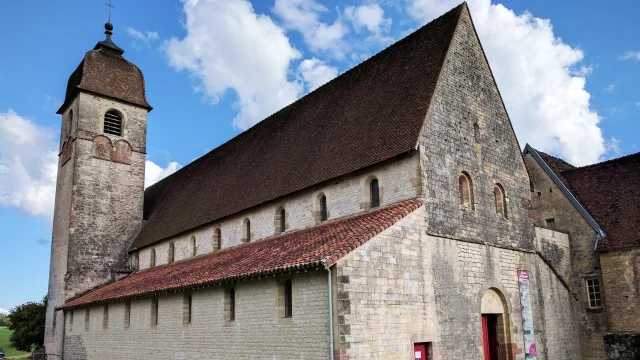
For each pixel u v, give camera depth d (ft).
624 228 87.25
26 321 172.76
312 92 105.29
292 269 58.03
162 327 86.07
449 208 70.95
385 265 60.13
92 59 139.13
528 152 103.50
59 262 129.80
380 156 72.33
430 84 75.72
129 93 141.59
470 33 84.48
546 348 80.07
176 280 84.99
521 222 83.71
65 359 119.55
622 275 84.74
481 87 83.56
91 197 130.52
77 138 131.23
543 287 83.35
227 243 98.02
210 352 73.87
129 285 106.01
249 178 101.24
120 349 97.55
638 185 92.07
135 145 140.56
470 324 69.15
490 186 79.87
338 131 86.69
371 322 57.00
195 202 116.06
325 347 55.62
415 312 62.18
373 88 87.56
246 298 68.80
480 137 80.43
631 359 38.19
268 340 63.77
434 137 71.87
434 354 63.21
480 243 74.33
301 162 88.99
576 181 100.94
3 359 156.87
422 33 87.25
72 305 115.14
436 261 66.64
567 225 94.53
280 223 87.86
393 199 70.49
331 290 55.67
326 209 79.36
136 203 137.39
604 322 85.81
